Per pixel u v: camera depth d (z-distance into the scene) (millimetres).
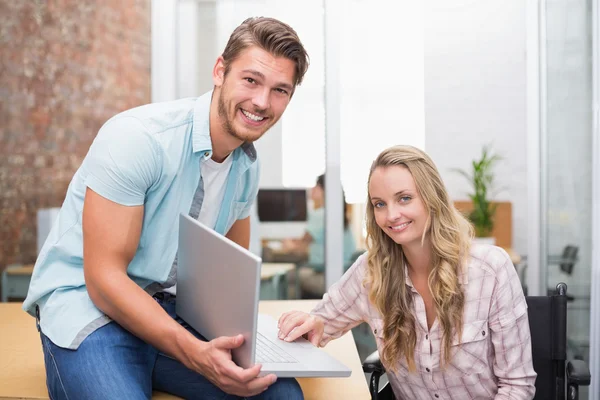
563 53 3125
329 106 3514
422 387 1743
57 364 1425
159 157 1530
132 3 3547
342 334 1870
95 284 1431
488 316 1665
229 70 1567
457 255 1646
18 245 3363
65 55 3453
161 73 3580
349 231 3549
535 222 3354
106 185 1446
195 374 1498
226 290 1318
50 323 1490
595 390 2820
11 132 3316
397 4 3453
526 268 3377
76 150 3506
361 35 3486
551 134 3258
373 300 1731
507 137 3387
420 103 3463
